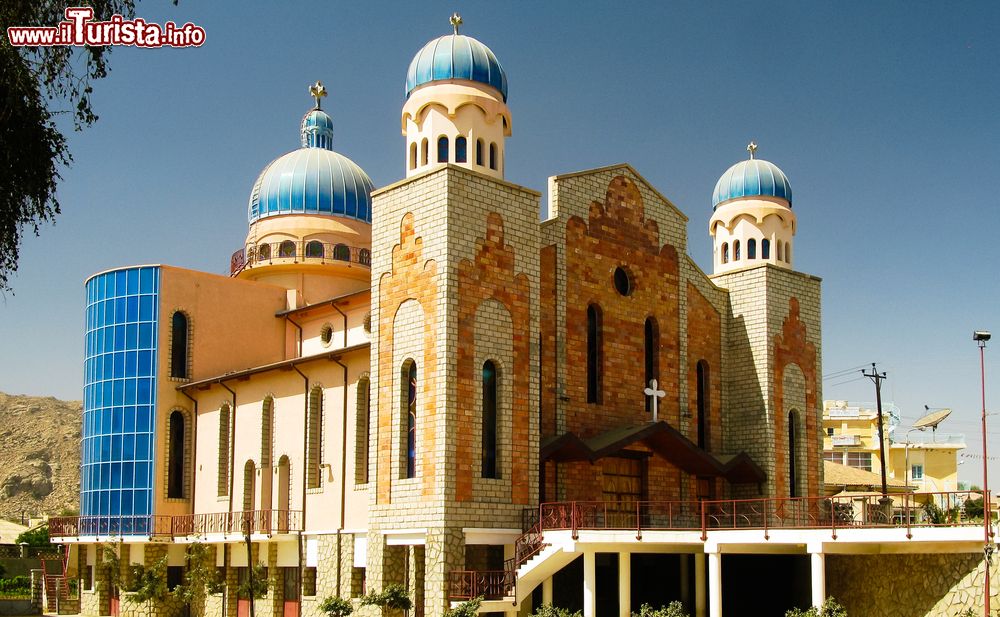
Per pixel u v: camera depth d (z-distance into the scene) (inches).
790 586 1652.3
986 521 1150.3
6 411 7490.2
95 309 2095.2
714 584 1331.2
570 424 1604.3
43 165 885.8
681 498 1731.1
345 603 1385.3
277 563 1702.8
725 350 1902.1
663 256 1825.8
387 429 1465.3
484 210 1469.0
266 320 2149.4
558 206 1653.5
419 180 1473.9
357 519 1550.2
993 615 1151.0
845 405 4448.8
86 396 2092.8
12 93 834.2
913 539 1188.5
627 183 1785.2
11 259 892.6
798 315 1924.2
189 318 2046.0
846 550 1283.2
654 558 1727.4
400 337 1469.0
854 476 2982.3
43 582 2249.0
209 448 1946.4
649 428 1606.8
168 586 1953.7
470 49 1603.1
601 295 1699.1
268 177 2388.0
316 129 2522.1
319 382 1684.3
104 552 2006.6
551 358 1601.9
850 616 1443.2
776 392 1849.2
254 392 1841.8
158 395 1990.7
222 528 1814.7
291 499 1707.7
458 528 1365.7
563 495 1558.8
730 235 1999.3
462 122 1558.8
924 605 1291.8
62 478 6727.4
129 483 1979.6
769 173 2015.3
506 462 1437.0
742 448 1851.6
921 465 4099.4
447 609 1323.8
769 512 1619.1
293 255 2288.4
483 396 1441.9
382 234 1526.8
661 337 1786.4
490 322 1451.8
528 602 1496.1
